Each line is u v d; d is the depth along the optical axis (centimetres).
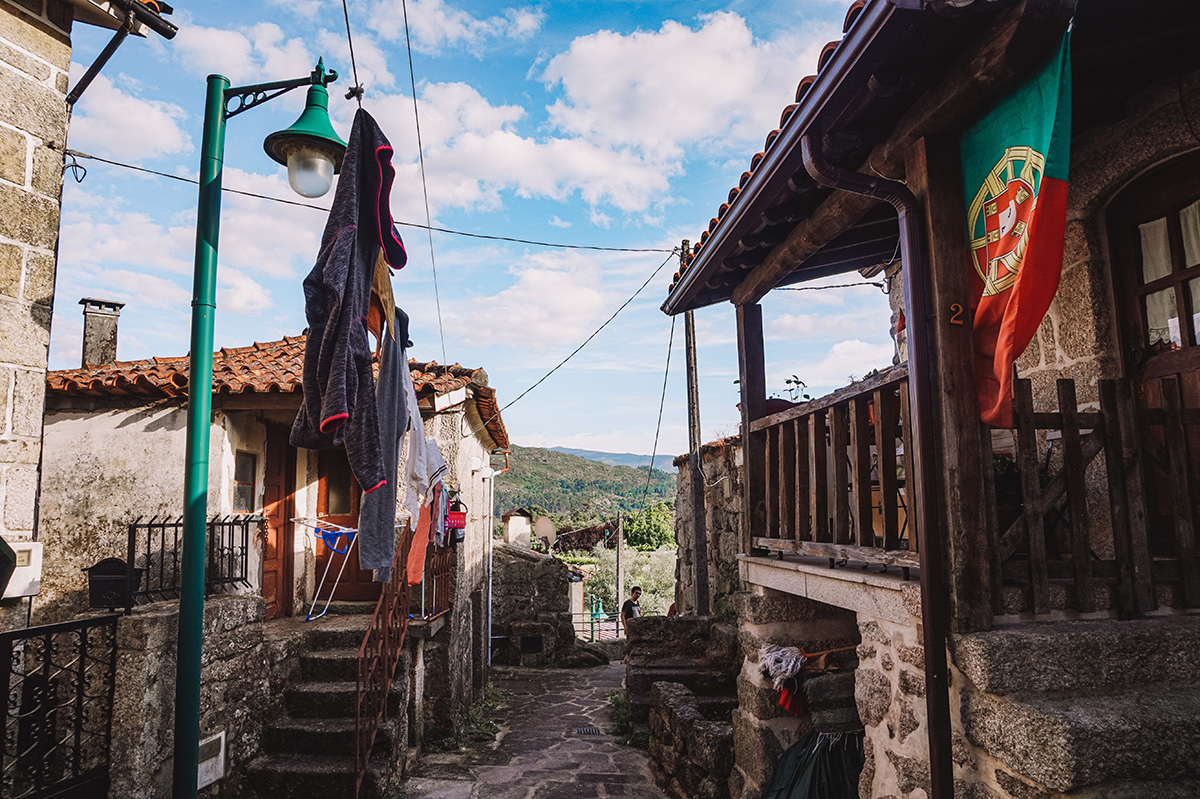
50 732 436
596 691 1217
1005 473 327
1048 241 255
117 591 508
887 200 329
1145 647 278
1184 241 340
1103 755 234
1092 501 371
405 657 731
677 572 1389
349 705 651
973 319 304
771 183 382
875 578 353
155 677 461
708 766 569
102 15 439
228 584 671
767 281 504
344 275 370
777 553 521
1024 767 251
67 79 430
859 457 376
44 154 413
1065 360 394
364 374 385
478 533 1151
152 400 695
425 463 670
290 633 708
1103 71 324
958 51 284
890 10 253
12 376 390
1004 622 296
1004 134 281
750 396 543
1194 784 239
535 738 880
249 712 593
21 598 393
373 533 451
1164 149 333
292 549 841
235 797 558
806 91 324
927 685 289
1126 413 308
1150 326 359
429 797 631
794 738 498
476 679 1134
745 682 528
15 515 388
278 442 839
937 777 283
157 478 682
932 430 302
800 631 510
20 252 397
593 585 2620
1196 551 310
